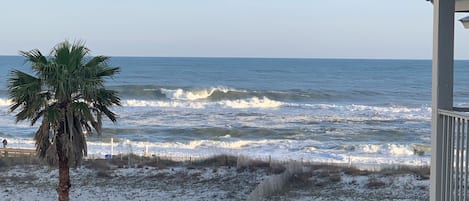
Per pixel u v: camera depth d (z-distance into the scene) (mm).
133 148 29469
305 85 77312
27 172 19828
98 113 12195
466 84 84375
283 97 58094
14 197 16500
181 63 142625
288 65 136125
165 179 18891
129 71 102312
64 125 11664
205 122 40625
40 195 16812
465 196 4375
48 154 11672
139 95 56062
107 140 31812
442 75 4859
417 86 77812
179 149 29609
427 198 15688
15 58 170875
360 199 15711
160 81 80312
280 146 30922
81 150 12008
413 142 33219
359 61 171750
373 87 74625
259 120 41906
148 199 16344
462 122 4438
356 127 38781
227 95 56469
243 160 20766
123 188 17703
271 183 16547
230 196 16641
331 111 48375
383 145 30594
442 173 4879
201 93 56500
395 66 133250
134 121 40375
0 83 71750
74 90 11703
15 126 37625
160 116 43344
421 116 45531
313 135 35156
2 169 20219
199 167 20594
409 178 18500
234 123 40250
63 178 11930
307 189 17031
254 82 82562
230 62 154500
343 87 73812
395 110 49594
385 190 16859
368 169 20703
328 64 144875
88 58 11977
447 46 4832
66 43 11820
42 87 11609
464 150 4531
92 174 19547
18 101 11617
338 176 18609
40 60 11477
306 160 23734
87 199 16359
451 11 4820
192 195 16812
